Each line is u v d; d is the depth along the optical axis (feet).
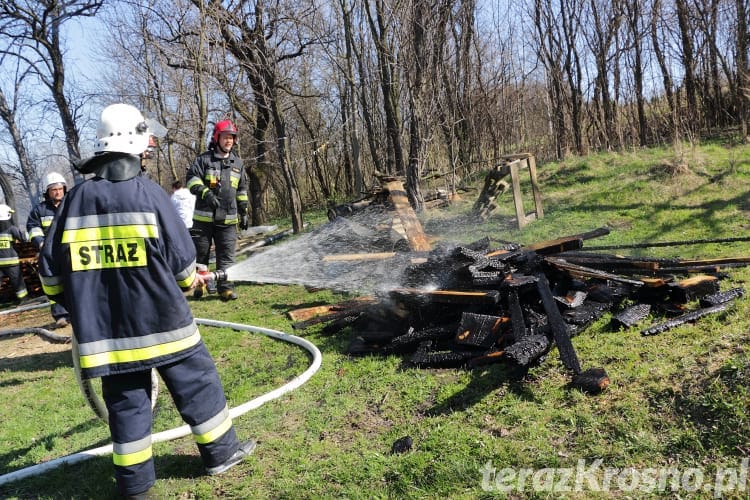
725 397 10.04
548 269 16.53
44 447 13.14
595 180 35.29
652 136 49.37
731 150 33.22
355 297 21.79
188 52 42.11
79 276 9.64
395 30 34.12
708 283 15.31
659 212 26.99
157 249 9.85
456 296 15.11
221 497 10.30
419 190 32.12
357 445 11.39
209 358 10.84
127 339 9.73
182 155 70.18
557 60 47.11
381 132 53.42
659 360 12.23
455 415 11.76
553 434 10.53
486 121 49.03
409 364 14.80
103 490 10.80
